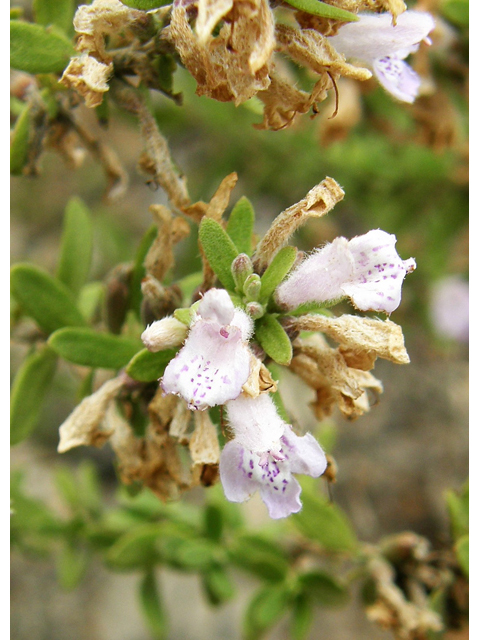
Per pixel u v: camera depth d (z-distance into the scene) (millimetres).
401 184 192
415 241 197
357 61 88
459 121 154
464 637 107
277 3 75
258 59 68
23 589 204
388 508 217
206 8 66
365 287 71
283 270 74
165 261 90
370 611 109
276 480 70
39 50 86
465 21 127
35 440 218
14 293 101
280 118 83
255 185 208
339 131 135
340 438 223
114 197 109
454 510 109
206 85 73
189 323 70
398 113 163
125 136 250
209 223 75
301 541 129
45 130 99
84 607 205
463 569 106
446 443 224
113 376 98
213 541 129
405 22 83
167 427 84
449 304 213
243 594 209
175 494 91
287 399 212
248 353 67
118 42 85
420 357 234
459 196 188
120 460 90
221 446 81
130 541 127
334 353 77
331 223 219
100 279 225
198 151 213
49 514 143
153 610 136
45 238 248
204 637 200
